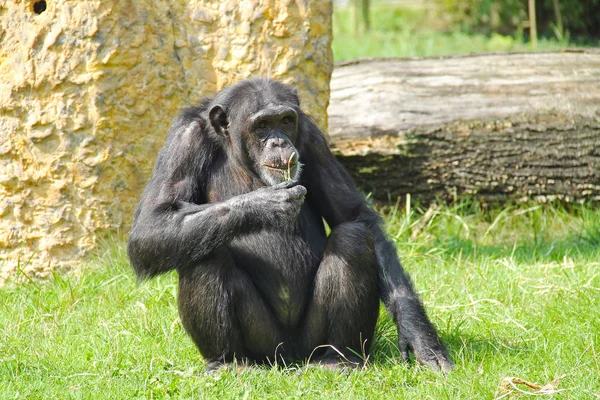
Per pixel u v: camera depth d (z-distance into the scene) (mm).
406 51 52312
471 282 22672
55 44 23828
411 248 26219
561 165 30422
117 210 24391
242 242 17453
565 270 23594
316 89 25625
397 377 15805
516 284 22203
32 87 23844
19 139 23984
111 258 23906
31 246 24219
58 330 19469
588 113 30359
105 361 17062
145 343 18406
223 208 16156
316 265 17797
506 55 32688
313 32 25438
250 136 17328
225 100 17734
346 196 18281
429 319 18609
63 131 23906
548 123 30250
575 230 29062
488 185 30656
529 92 30984
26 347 18219
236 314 16844
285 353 17562
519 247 27250
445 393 14672
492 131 30250
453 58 32719
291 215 15992
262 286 17438
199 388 15352
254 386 15625
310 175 18375
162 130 24938
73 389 15594
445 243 27172
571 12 57688
